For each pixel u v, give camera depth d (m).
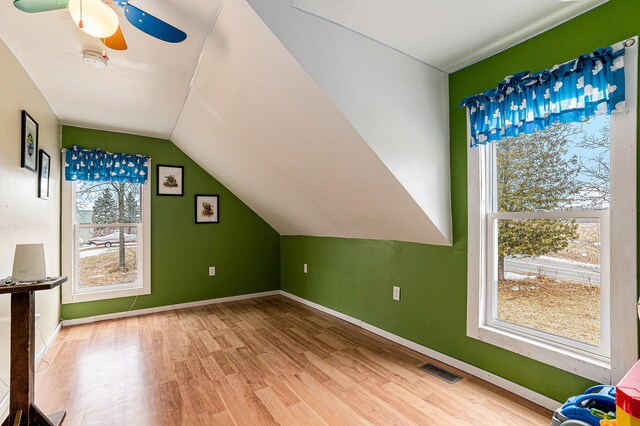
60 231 3.30
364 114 1.95
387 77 2.04
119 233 3.72
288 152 2.61
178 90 2.65
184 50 2.06
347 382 2.16
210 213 4.25
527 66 1.93
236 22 1.70
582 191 1.77
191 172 4.12
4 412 1.84
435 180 2.30
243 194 4.14
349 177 2.42
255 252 4.62
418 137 2.21
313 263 4.06
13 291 1.54
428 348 2.58
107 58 2.15
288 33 1.66
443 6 1.65
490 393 2.02
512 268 2.10
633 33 1.51
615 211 1.57
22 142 2.20
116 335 3.05
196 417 1.79
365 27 1.85
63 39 1.95
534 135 1.99
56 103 2.88
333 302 3.70
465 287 2.30
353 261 3.40
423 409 1.85
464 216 2.29
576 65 1.62
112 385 2.13
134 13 1.39
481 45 2.01
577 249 1.79
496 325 2.17
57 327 3.13
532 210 1.99
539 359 1.88
